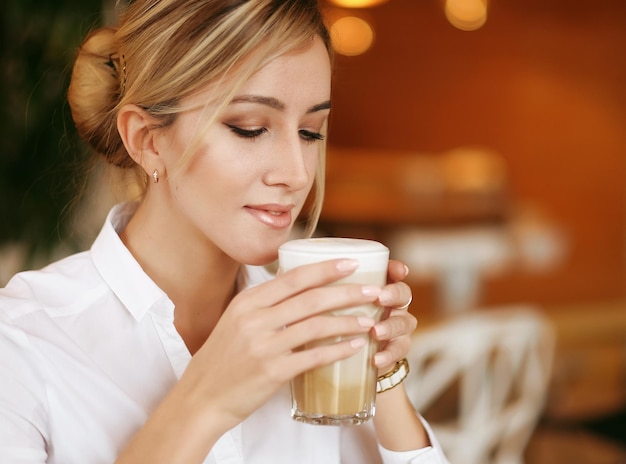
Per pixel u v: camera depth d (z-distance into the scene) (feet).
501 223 21.44
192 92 3.15
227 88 3.07
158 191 3.65
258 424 3.88
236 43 3.05
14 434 3.23
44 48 8.06
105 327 3.66
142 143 3.43
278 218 3.26
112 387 3.55
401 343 3.12
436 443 4.00
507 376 8.27
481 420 8.07
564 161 29.37
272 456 3.88
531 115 29.81
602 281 26.96
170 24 3.19
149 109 3.25
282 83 3.10
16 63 8.04
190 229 3.65
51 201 7.92
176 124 3.25
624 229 28.58
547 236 18.69
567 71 29.12
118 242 3.73
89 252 3.95
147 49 3.25
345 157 28.25
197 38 3.11
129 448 2.92
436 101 31.37
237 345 2.78
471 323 8.08
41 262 8.27
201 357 2.89
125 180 4.07
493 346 8.12
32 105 7.83
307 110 3.20
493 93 30.37
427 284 15.46
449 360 7.84
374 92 32.12
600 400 13.33
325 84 3.24
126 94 3.33
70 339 3.57
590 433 10.14
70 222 7.42
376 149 32.35
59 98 7.83
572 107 29.17
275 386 2.79
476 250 14.15
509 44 29.81
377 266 2.88
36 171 7.98
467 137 31.01
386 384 3.81
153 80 3.24
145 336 3.69
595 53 28.50
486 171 25.90
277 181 3.19
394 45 31.53
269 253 3.30
